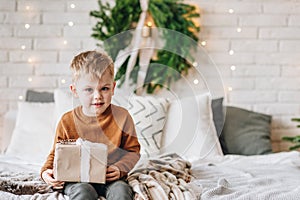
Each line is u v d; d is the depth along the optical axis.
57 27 3.44
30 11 3.42
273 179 2.18
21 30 3.42
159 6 3.37
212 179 2.24
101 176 1.89
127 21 3.36
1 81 3.43
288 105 3.50
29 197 1.87
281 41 3.48
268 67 3.49
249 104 3.49
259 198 1.87
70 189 1.87
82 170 1.89
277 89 3.50
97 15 3.37
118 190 1.83
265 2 3.47
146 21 3.39
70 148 1.89
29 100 3.24
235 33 3.47
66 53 3.44
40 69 3.45
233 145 3.14
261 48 3.48
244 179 2.23
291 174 2.36
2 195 1.86
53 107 3.09
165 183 1.97
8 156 2.66
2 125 3.44
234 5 3.46
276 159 2.75
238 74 3.48
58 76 3.45
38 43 3.43
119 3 3.35
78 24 3.44
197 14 3.41
